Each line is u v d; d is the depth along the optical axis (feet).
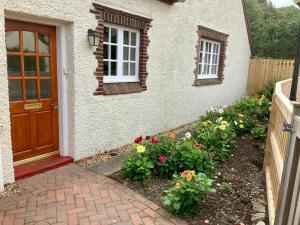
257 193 12.50
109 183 12.92
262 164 16.14
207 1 26.81
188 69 25.66
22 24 12.58
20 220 9.84
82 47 14.56
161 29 20.74
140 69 19.52
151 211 10.73
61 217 10.11
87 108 15.46
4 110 11.48
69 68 14.43
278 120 11.94
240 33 37.32
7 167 11.96
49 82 14.32
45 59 13.94
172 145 14.16
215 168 15.17
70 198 11.41
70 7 13.55
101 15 15.38
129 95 18.54
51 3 12.62
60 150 15.43
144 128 20.71
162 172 13.57
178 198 10.28
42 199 11.25
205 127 18.35
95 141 16.42
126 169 13.20
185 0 23.00
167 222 10.08
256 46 64.95
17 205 10.76
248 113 24.30
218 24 30.22
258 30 64.85
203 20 26.78
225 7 31.09
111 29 17.30
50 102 14.51
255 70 43.93
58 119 15.08
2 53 11.07
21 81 13.01
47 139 14.74
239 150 18.28
